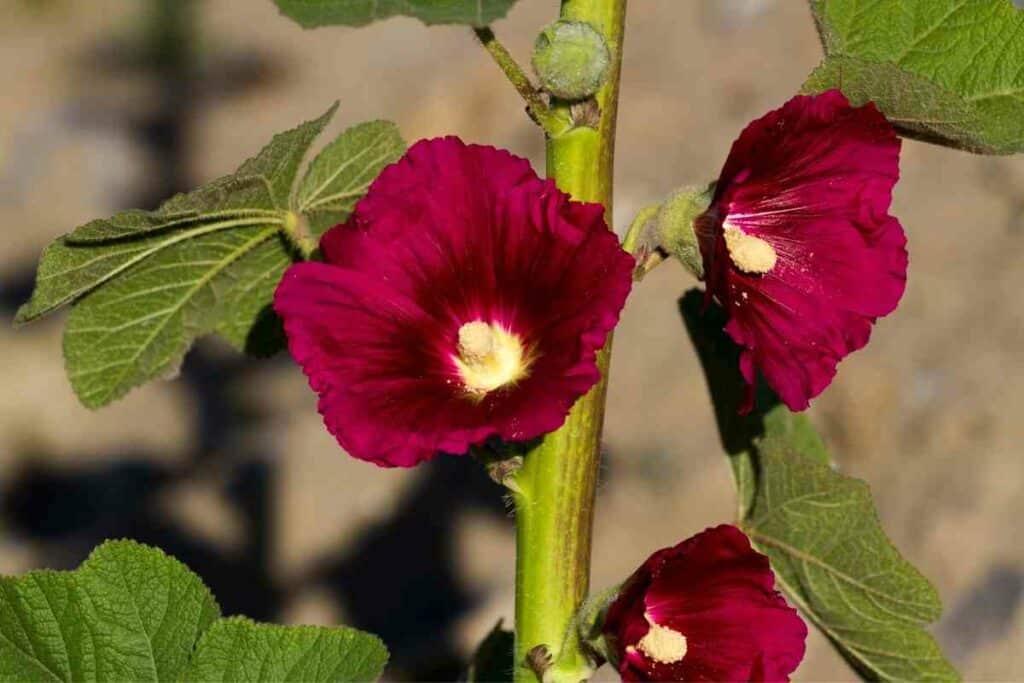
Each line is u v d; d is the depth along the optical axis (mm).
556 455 802
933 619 889
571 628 797
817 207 816
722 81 2223
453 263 804
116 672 818
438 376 800
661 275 2008
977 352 1725
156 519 1880
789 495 893
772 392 916
